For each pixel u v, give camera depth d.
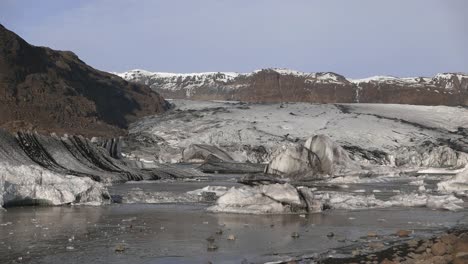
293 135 106.69
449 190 40.34
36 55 118.56
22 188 26.53
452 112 134.88
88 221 21.94
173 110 144.62
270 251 16.28
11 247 16.45
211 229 20.27
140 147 95.94
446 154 84.06
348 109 133.75
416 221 23.22
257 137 104.38
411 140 107.50
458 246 15.66
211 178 53.88
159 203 29.36
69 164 43.06
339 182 50.41
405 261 14.46
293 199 25.61
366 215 25.20
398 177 58.50
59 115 103.38
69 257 15.16
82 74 136.38
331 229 20.66
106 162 48.00
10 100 98.31
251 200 25.52
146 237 18.41
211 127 111.75
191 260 15.01
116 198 30.03
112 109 132.12
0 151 37.31
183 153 85.75
